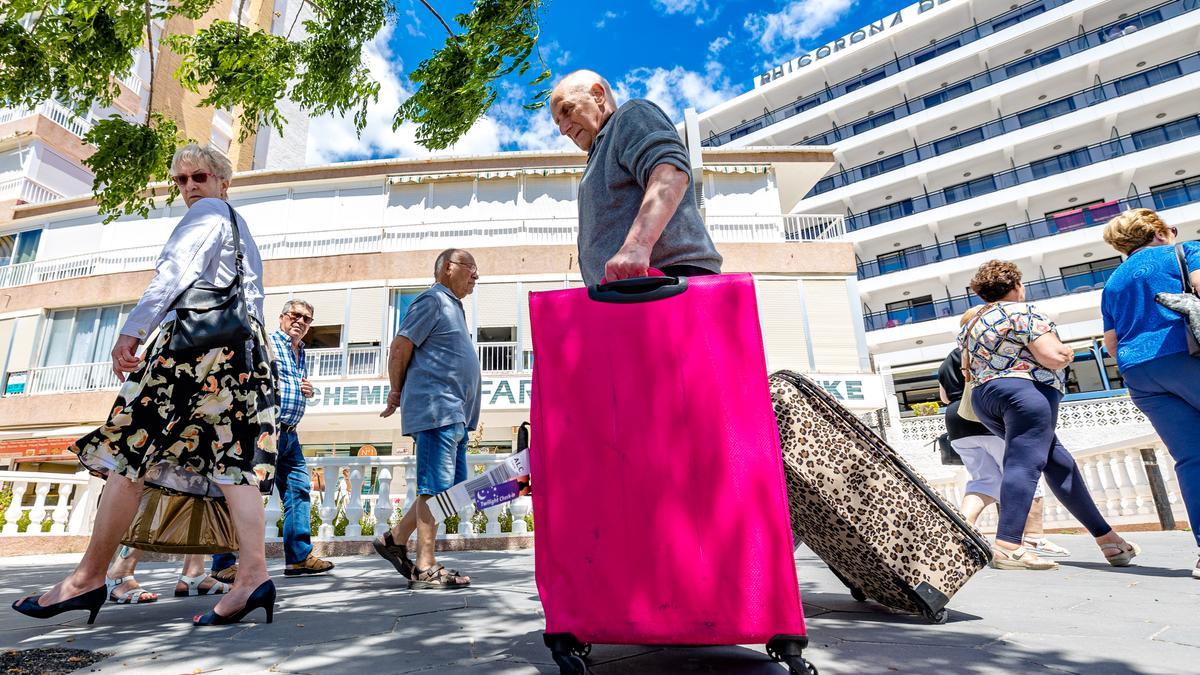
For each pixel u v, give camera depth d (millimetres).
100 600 1939
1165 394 2629
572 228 16531
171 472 2107
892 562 1667
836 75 46875
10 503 7980
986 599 2121
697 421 1226
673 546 1187
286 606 2316
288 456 3857
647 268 1304
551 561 1233
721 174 16891
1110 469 6246
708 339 1259
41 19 4258
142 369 1949
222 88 4934
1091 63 35062
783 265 15953
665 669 1291
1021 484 3012
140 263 16438
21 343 15914
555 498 1253
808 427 1690
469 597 2504
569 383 1289
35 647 1610
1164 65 34656
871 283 36031
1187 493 2543
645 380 1256
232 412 2004
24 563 6359
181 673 1346
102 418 14836
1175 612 1812
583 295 1331
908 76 41406
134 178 4754
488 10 4242
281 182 16797
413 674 1305
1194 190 31359
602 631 1180
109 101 4707
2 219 17297
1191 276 2525
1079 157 34812
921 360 33031
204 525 2141
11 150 18344
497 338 15523
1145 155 31250
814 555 4109
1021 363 3045
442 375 2967
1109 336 2885
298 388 3881
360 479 6242
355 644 1621
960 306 34656
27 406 15234
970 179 37562
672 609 1166
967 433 3637
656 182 1416
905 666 1267
